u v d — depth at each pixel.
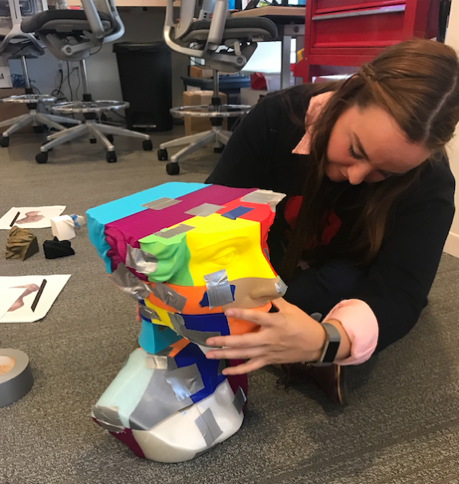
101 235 0.56
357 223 0.85
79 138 3.28
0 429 0.76
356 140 0.61
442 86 0.56
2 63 3.22
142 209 0.61
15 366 0.84
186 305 0.54
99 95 3.77
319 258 0.95
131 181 2.18
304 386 0.87
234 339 0.55
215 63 2.24
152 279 0.53
